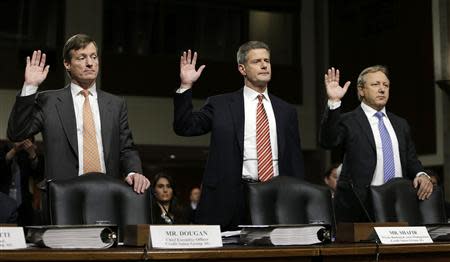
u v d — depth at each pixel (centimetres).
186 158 1245
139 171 286
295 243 205
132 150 296
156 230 191
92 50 291
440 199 301
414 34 1009
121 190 247
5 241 180
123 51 1154
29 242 187
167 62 1166
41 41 1099
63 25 1103
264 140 302
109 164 288
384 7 1077
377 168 329
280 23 1270
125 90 1124
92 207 238
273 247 195
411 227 228
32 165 364
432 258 221
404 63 1030
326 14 1228
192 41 1218
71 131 286
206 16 1232
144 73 1143
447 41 942
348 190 327
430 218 295
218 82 1187
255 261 192
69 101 291
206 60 1188
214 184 297
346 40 1169
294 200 267
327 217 267
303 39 1258
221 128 302
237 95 314
